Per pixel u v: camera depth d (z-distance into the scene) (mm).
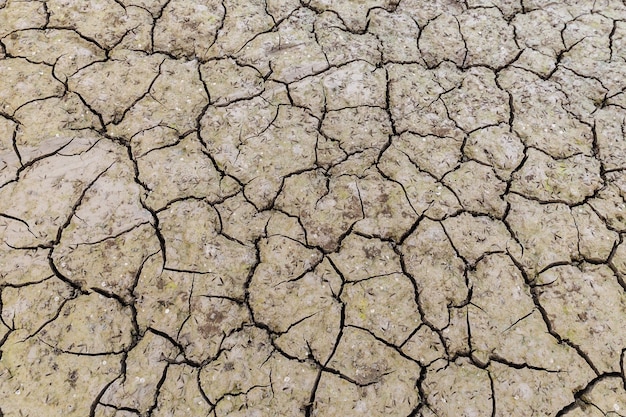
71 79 2666
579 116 2631
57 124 2531
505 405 1930
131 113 2594
